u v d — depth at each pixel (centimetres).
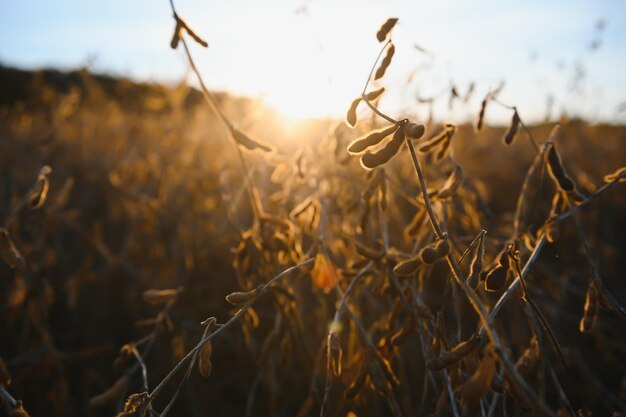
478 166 147
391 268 67
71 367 120
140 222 130
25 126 199
